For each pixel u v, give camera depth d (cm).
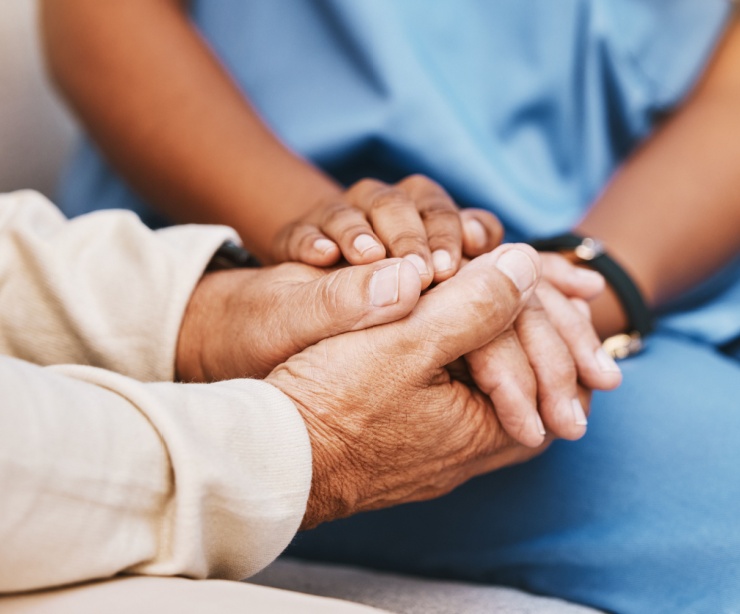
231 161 87
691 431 78
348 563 82
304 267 74
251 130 89
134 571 60
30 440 58
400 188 80
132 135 89
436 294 68
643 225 89
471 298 67
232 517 62
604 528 76
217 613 58
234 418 63
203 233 77
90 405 60
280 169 87
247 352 71
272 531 63
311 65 93
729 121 94
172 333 73
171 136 88
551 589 77
